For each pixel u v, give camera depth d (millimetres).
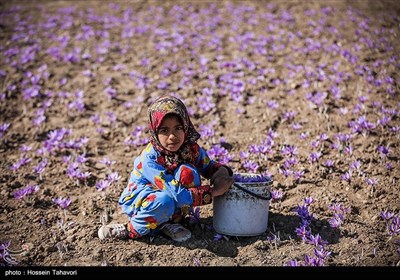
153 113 3285
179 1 11148
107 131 5617
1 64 7664
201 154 3551
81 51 8227
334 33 8188
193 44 8258
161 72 7188
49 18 10211
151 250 3371
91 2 11562
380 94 5891
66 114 6160
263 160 4742
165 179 3305
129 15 10305
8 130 5789
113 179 4387
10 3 11562
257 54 7617
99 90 6777
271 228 3609
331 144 4941
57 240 3588
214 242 3451
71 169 4590
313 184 4254
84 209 4062
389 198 3953
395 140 4875
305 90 6246
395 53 7203
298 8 9945
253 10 10070
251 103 6051
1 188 4461
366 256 3207
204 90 6250
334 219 3561
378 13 9258
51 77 7242
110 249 3398
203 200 3266
